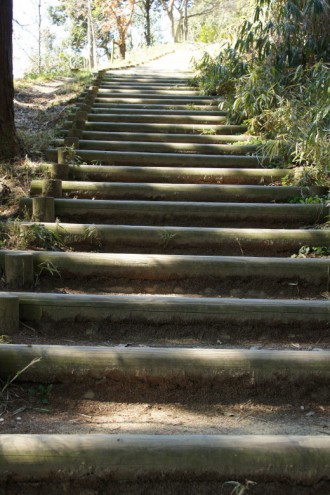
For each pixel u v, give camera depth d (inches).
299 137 201.0
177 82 367.2
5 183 183.6
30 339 113.0
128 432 86.7
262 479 77.6
